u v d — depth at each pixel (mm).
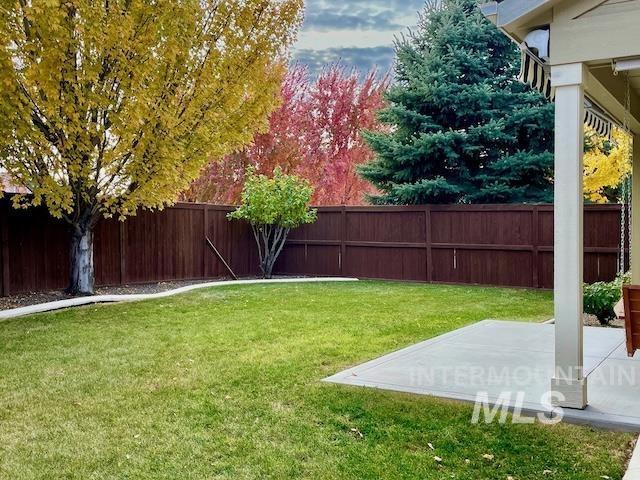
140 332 6246
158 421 3484
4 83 7074
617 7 3469
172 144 8539
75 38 7629
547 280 10812
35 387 4203
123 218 9266
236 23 9016
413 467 2824
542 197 12922
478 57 13406
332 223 13125
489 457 2930
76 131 7750
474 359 4898
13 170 7773
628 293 4090
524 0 3615
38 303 8109
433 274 11992
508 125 13000
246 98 9688
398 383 4176
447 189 12703
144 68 7973
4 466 2873
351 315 7438
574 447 3051
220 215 12648
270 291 10109
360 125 19188
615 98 4652
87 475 2771
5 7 7129
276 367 4719
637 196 6832
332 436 3227
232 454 3000
